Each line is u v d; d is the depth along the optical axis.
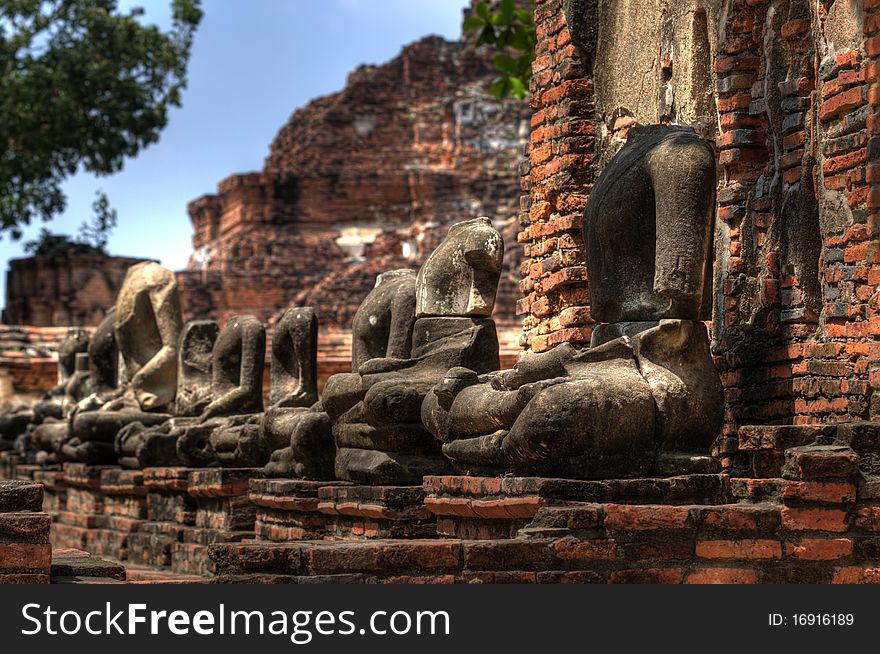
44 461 18.06
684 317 8.23
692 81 11.23
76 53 36.50
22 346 24.48
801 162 9.89
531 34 18.05
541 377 7.98
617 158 8.80
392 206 44.88
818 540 7.49
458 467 8.85
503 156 44.75
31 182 37.47
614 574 7.31
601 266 8.66
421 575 7.31
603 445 7.68
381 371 10.02
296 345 12.30
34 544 7.61
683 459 7.86
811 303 9.79
